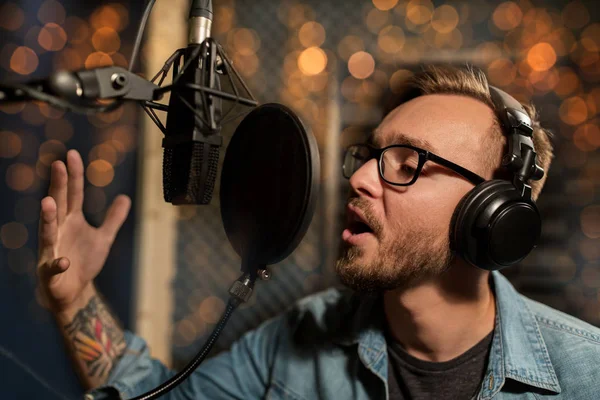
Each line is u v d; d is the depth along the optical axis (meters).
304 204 0.66
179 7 1.96
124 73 0.54
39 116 2.00
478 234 0.80
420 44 1.99
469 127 0.89
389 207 0.87
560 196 1.94
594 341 0.89
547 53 1.93
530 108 1.00
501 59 1.95
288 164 0.69
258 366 1.14
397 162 0.91
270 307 1.97
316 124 1.98
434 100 0.94
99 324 1.00
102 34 2.01
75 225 0.94
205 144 0.60
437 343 0.91
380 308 1.01
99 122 2.04
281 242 0.68
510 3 1.95
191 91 0.59
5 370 1.84
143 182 1.92
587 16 1.92
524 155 0.84
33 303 1.96
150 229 1.92
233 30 2.03
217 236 2.01
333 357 1.06
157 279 1.92
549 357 0.89
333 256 1.93
